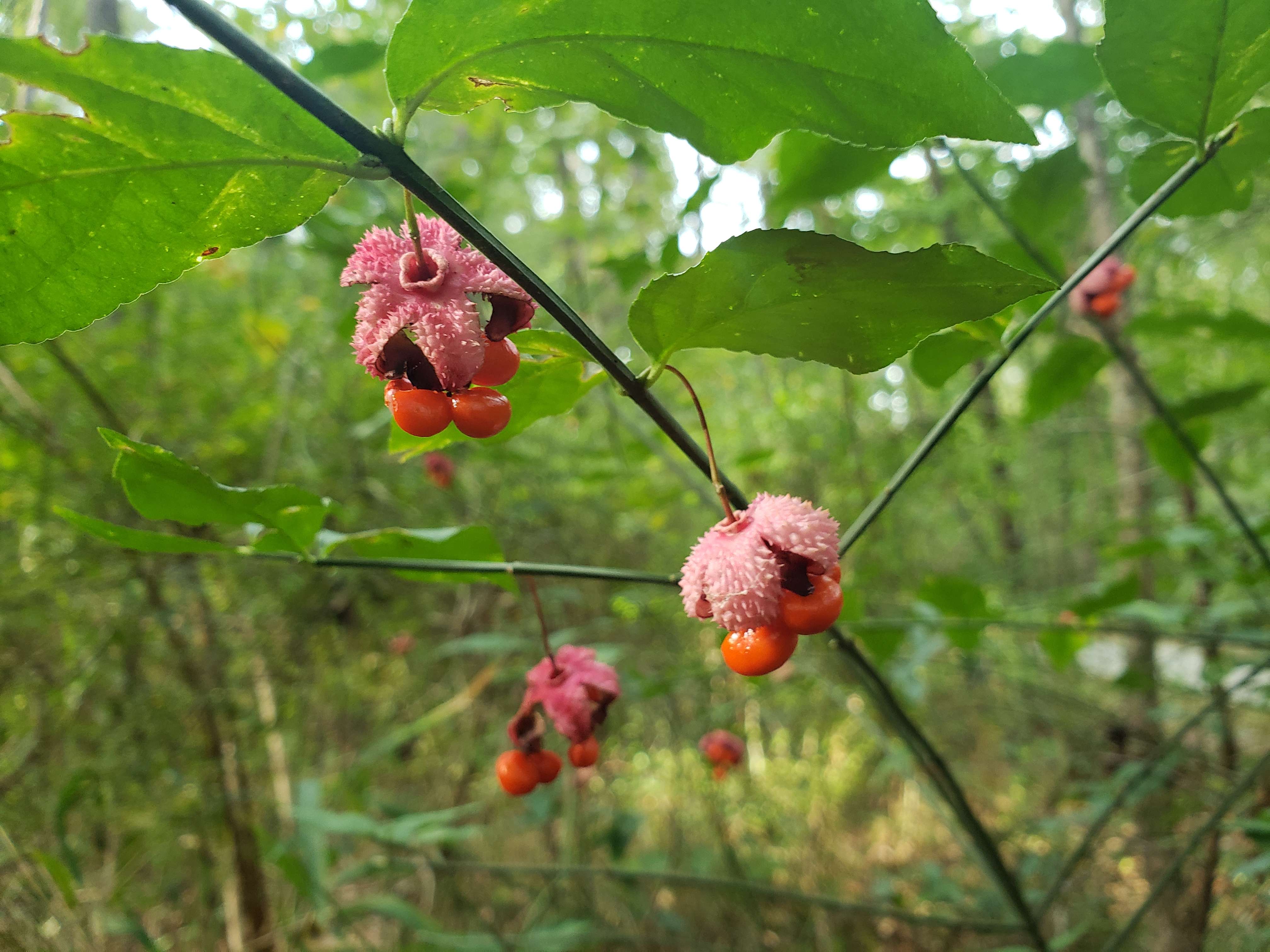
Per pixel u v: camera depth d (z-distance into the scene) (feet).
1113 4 0.29
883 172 0.52
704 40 0.26
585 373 0.38
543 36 0.26
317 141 0.25
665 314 0.29
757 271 0.27
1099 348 0.57
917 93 0.26
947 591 0.62
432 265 0.31
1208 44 0.29
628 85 0.27
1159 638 0.80
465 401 0.31
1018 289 0.28
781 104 0.27
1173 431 0.56
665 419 0.32
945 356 0.46
